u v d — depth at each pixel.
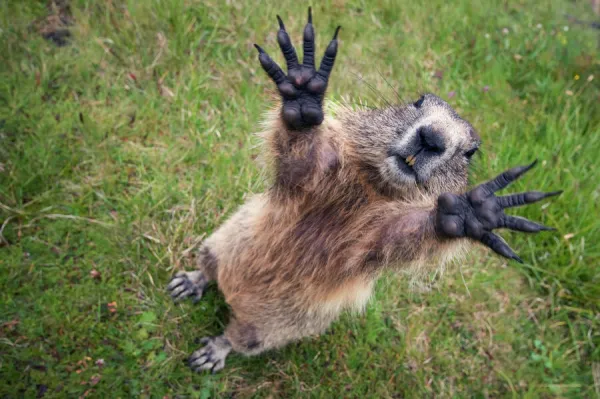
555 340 0.72
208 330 0.64
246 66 0.84
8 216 0.64
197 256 0.66
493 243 0.39
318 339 0.65
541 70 1.01
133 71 0.79
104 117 0.73
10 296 0.59
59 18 0.81
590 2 1.31
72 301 0.60
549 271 0.76
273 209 0.51
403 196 0.50
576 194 0.79
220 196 0.73
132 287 0.64
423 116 0.50
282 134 0.45
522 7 1.18
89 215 0.67
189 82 0.79
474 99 0.93
